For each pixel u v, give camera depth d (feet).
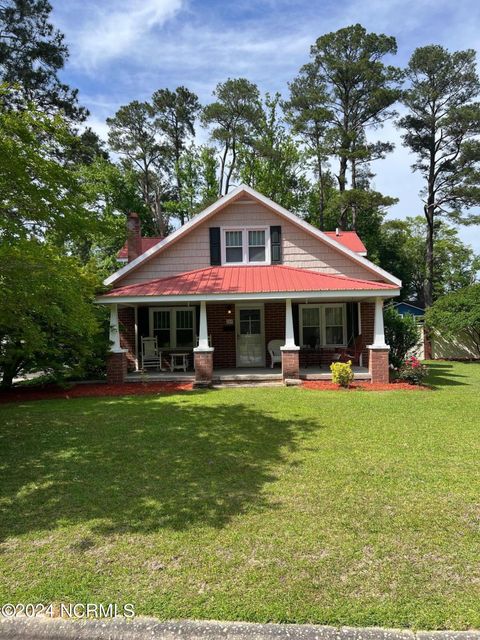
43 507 14.47
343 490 15.39
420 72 93.97
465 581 10.10
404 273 139.44
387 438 21.86
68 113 78.79
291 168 111.34
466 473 16.94
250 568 10.71
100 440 22.26
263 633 8.55
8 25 71.92
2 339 35.96
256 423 25.30
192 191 116.47
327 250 49.49
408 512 13.65
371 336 50.47
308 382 41.19
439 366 62.69
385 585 9.96
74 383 42.27
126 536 12.41
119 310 50.65
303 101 102.37
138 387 40.24
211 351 40.19
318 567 10.71
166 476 17.06
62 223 23.07
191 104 129.59
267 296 40.14
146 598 9.64
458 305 72.02
